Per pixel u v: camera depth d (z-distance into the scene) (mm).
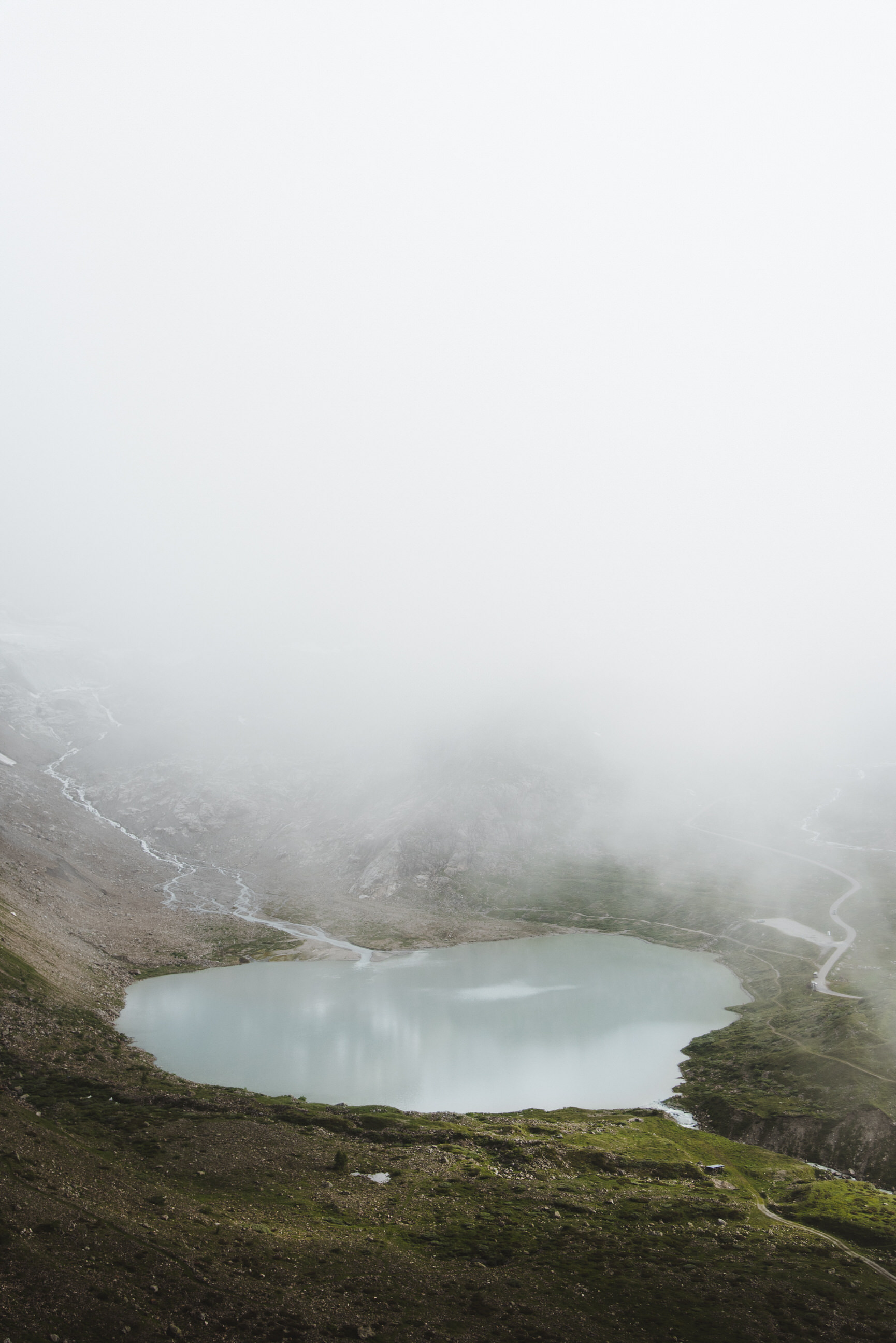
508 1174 79000
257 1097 97500
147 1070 104000
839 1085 108438
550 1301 54375
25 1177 58531
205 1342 43250
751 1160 93750
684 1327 52656
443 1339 47750
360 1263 56250
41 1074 91875
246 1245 55938
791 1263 63812
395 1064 119500
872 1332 54031
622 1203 74000
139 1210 58188
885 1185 89125
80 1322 42344
